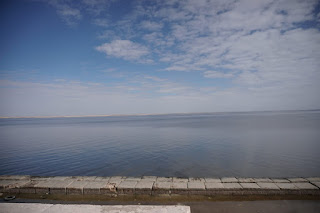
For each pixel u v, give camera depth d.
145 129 35.84
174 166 10.63
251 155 12.61
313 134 21.98
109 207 2.61
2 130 41.00
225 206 4.20
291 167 9.89
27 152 15.09
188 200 4.56
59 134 29.70
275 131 25.97
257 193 4.77
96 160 12.27
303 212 3.91
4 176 6.01
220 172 9.46
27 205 2.68
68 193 5.00
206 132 27.47
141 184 5.19
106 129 38.19
